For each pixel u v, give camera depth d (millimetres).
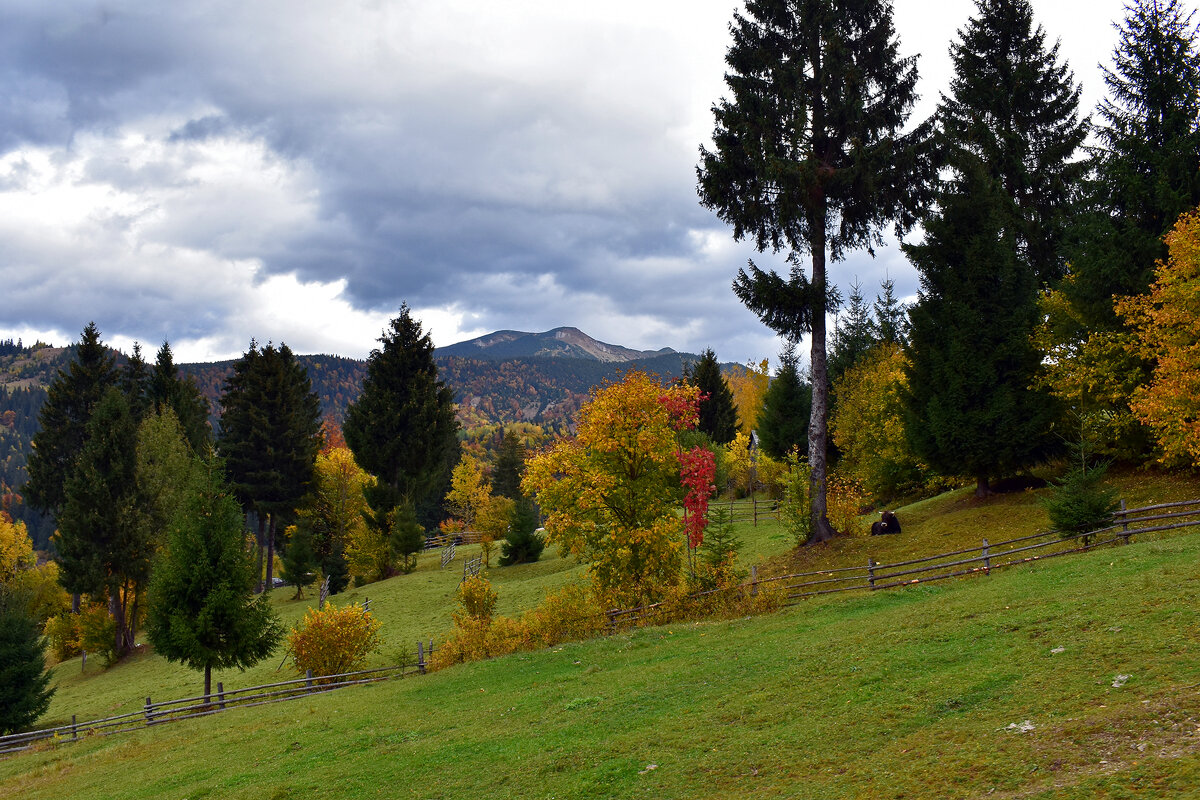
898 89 26141
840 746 8953
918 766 7746
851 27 26953
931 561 22062
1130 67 26969
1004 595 14477
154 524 47594
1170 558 14164
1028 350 28141
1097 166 28000
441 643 29719
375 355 64000
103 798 14539
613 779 9570
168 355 66500
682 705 12398
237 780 13445
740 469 59656
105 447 47094
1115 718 7598
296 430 65562
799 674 12547
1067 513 18812
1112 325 26906
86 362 61750
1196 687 7836
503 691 16984
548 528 26219
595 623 23188
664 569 25438
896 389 32281
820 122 26688
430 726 14844
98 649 44969
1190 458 23344
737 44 27094
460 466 70750
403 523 56125
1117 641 9906
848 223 27109
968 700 9375
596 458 26703
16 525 70812
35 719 31250
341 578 54125
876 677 11250
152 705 24984
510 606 34969
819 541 27406
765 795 7980
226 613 27172
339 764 13180
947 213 29609
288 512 64562
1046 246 34562
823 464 27625
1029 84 34906
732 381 91938
